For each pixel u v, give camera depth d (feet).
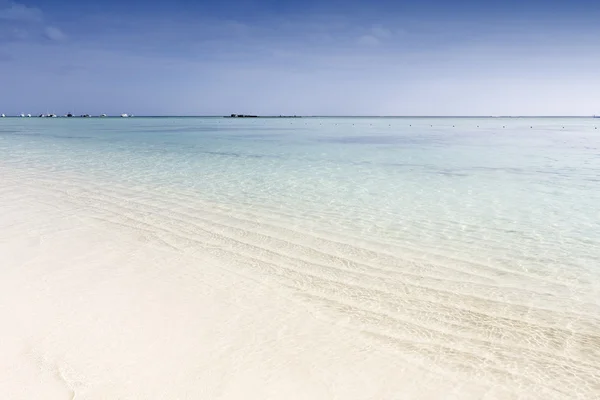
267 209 31.09
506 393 11.09
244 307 15.65
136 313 14.83
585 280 18.58
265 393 10.84
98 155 69.77
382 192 37.93
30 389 10.66
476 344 13.47
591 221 28.04
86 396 10.46
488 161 63.67
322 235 24.85
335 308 15.80
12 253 20.61
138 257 20.66
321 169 53.62
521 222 27.86
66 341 12.87
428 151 82.69
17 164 55.88
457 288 17.78
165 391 10.78
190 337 13.38
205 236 24.43
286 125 303.27
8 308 14.84
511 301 16.60
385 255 21.63
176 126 255.29
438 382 11.49
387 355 12.72
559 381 11.61
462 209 31.42
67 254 20.72
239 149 85.46
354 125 310.24
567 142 112.37
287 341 13.37
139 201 33.37
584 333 14.21
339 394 10.89
